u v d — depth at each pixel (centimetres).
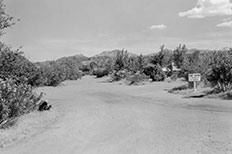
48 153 777
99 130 1062
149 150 781
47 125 1170
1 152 798
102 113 1491
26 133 1020
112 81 5150
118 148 811
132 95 2509
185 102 1827
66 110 1619
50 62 4997
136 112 1500
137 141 884
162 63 5650
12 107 1116
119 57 6284
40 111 1491
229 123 1097
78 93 2936
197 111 1444
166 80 4497
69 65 6738
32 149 819
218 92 2130
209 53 3058
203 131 986
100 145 849
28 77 1939
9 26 1521
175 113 1418
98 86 4019
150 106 1736
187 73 2859
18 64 1591
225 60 2170
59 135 987
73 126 1145
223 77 2109
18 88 1225
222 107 1516
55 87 3931
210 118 1227
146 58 6006
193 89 2578
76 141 902
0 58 1498
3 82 1141
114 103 1962
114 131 1041
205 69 2831
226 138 874
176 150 771
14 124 1120
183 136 927
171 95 2327
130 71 5744
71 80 6281
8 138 931
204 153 735
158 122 1197
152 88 3256
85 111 1575
